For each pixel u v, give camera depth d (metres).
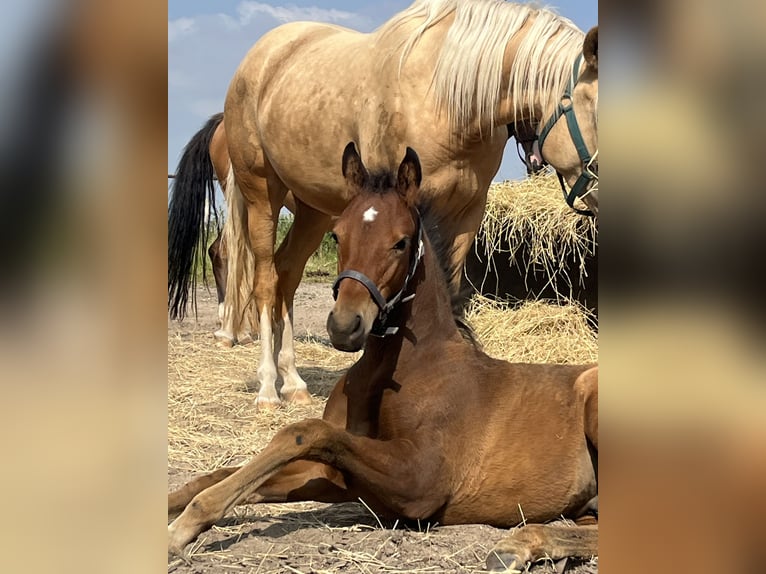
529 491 2.70
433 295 2.86
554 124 3.96
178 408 4.89
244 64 5.32
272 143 5.00
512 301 6.99
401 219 2.67
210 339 7.76
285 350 5.25
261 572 2.23
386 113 4.29
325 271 14.12
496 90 4.05
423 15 4.37
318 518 2.79
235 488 2.36
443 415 2.67
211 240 11.35
